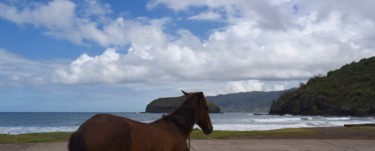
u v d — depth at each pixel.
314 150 13.12
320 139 17.58
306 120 78.06
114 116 4.96
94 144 4.44
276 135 20.09
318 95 133.00
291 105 143.62
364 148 13.80
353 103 122.12
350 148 13.78
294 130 23.61
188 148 6.25
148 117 112.94
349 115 120.38
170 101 175.25
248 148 13.45
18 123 76.69
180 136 5.98
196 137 18.11
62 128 49.78
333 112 125.69
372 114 115.31
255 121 72.12
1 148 13.29
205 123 6.57
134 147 4.78
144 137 5.03
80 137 4.46
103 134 4.55
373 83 131.62
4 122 81.25
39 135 19.23
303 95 140.62
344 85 138.50
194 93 6.52
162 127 5.75
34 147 13.56
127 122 4.96
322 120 78.69
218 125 50.56
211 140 16.42
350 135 20.36
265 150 12.95
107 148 4.50
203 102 6.53
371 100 120.19
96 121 4.70
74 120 95.94
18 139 17.09
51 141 16.12
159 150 5.32
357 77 141.12
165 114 6.24
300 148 13.63
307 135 20.22
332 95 132.38
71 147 4.48
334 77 150.25
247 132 21.23
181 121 6.12
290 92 160.00
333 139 17.64
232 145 14.35
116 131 4.66
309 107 133.75
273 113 159.00
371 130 24.77
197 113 6.44
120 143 4.62
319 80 153.88
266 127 43.47
